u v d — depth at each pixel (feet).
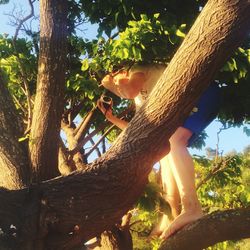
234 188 21.81
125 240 17.70
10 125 12.32
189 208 11.50
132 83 14.44
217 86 13.37
